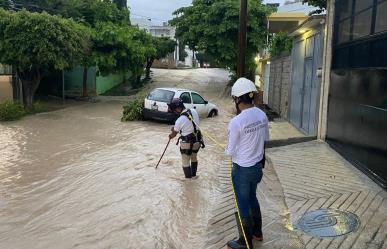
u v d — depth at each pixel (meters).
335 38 9.31
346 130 8.28
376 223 4.94
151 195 6.74
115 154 10.04
